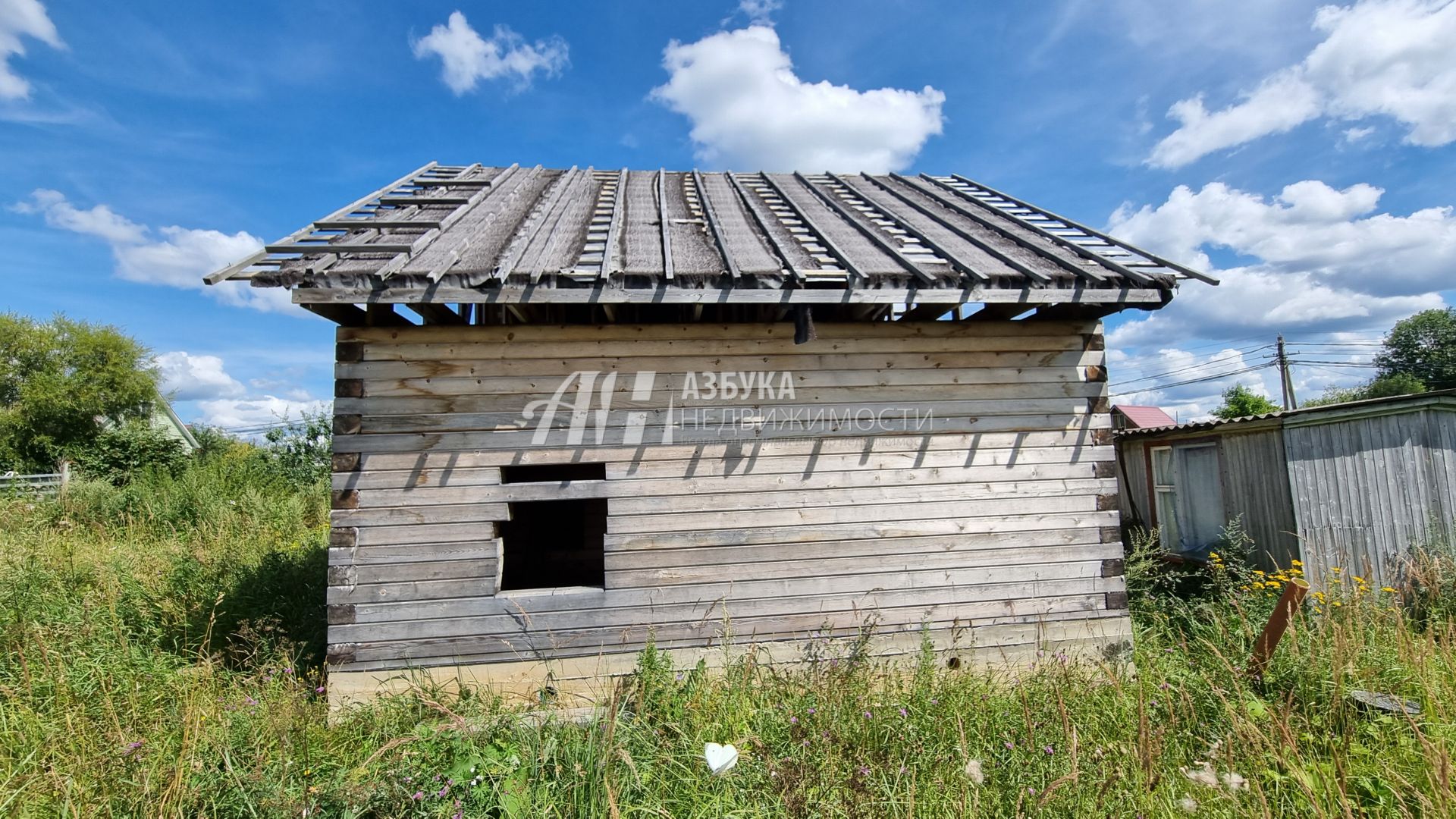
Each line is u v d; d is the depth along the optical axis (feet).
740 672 15.90
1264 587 23.09
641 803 11.00
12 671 15.84
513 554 26.68
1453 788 10.56
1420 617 21.36
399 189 24.97
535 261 16.22
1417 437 24.54
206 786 11.09
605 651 17.13
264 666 16.07
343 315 16.51
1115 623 18.85
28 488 44.42
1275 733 12.12
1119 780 11.10
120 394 103.14
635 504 17.52
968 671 16.26
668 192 27.17
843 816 10.49
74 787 10.82
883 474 18.39
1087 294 16.93
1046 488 18.90
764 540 17.88
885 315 20.56
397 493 16.76
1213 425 28.27
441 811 10.38
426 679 16.26
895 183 31.35
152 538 35.32
